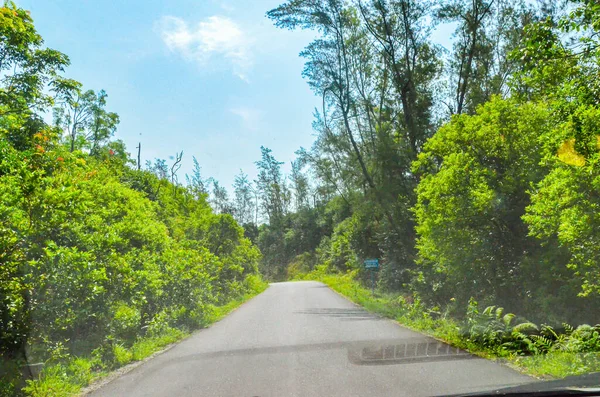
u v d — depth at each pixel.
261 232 89.88
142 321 13.20
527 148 13.41
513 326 9.98
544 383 5.21
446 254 14.55
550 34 7.86
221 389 6.50
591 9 7.34
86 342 9.38
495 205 13.33
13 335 7.09
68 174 10.69
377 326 13.22
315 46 25.91
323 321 14.59
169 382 7.16
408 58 25.03
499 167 14.15
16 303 7.14
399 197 25.30
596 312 10.67
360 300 22.11
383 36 25.17
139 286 11.46
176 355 9.68
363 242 39.09
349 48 26.17
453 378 6.50
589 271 9.46
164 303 14.42
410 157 25.14
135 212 15.59
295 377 6.99
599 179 8.20
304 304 21.72
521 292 13.00
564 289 11.16
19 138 13.13
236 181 92.81
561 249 11.39
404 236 26.38
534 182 13.06
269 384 6.64
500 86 23.47
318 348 9.48
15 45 15.66
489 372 6.91
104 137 38.62
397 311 16.02
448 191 14.09
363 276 38.41
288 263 82.31
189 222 30.27
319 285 42.19
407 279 26.84
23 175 7.91
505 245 13.79
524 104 13.55
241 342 10.89
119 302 10.74
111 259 10.39
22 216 7.79
